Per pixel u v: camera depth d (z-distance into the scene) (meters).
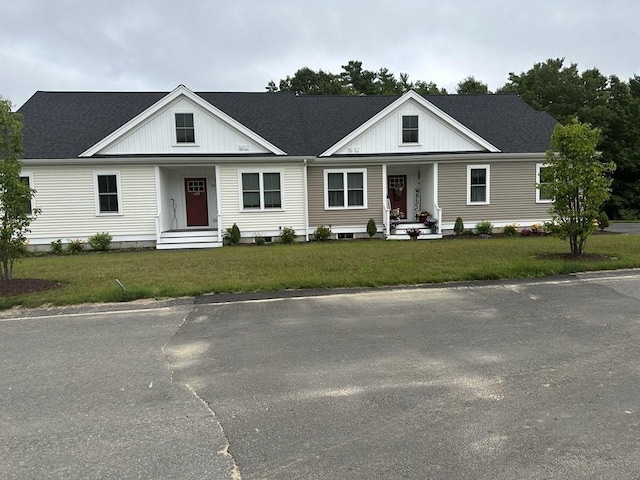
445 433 3.02
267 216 16.89
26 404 3.58
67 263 11.60
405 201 19.20
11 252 8.79
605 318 5.69
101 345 5.01
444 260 10.34
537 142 18.64
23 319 6.18
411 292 7.35
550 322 5.55
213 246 15.87
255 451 2.84
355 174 17.61
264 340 5.07
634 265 9.11
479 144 17.86
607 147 33.66
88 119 17.39
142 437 3.04
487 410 3.33
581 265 8.99
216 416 3.32
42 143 15.85
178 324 5.80
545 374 3.97
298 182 16.98
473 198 18.05
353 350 4.68
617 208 32.31
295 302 6.84
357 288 7.71
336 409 3.39
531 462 2.67
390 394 3.63
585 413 3.25
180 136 16.30
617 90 37.66
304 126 18.80
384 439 2.96
